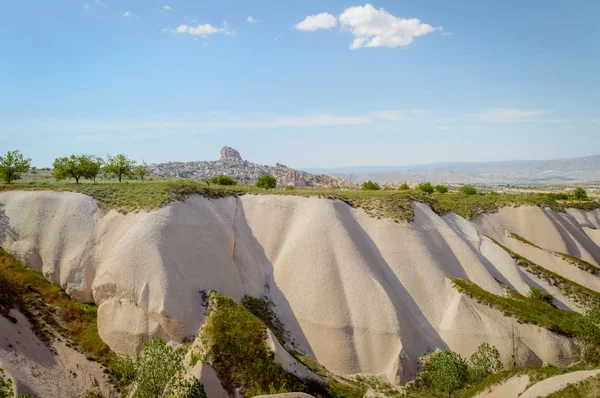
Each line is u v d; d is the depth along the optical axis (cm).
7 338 3033
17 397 2606
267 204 5141
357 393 3288
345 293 4153
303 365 3491
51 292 3844
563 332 4019
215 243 4459
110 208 4397
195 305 3756
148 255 3834
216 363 3095
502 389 2820
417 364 3806
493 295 4497
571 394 2278
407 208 5219
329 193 5366
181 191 4759
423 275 4531
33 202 4419
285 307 4216
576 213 8306
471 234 5556
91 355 3381
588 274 5769
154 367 2673
